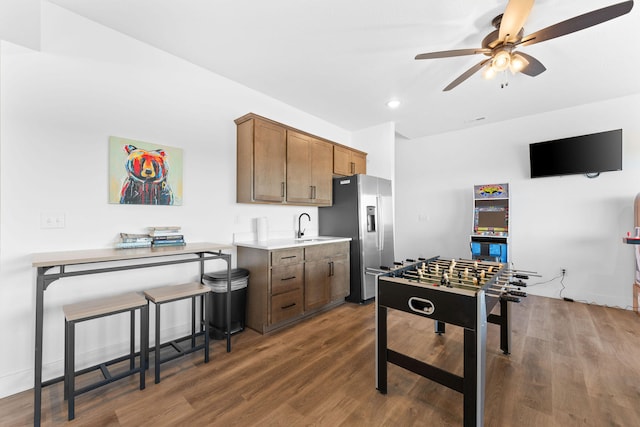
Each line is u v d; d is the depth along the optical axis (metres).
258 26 2.08
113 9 1.91
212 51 2.41
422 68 2.66
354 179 3.58
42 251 1.83
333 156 3.75
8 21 1.69
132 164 2.21
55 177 1.88
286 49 2.37
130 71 2.22
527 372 1.96
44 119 1.84
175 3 1.85
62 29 1.91
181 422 1.48
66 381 1.66
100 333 2.06
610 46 2.28
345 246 3.50
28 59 1.79
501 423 1.47
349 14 1.95
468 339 1.43
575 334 2.58
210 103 2.73
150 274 2.32
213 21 2.03
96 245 2.05
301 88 3.08
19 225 1.75
